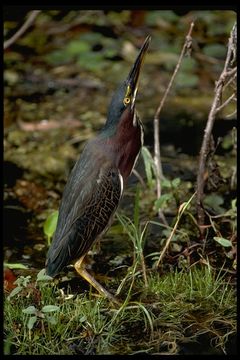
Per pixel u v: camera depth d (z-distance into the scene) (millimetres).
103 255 10180
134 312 8672
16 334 8344
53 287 9367
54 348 8156
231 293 9031
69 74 16234
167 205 11297
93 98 15344
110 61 16734
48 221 10094
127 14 17828
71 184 8938
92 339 8250
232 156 12719
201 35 17141
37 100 15227
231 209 10500
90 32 17594
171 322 8516
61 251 8750
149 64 16359
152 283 9141
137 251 9148
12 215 11438
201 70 16000
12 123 14273
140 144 9297
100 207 8828
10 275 9555
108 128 9086
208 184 10914
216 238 8961
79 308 8555
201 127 13914
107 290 9172
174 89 15477
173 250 10047
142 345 8188
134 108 9102
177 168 12492
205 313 8695
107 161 8914
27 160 13016
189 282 9180
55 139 13695
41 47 17141
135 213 9336
